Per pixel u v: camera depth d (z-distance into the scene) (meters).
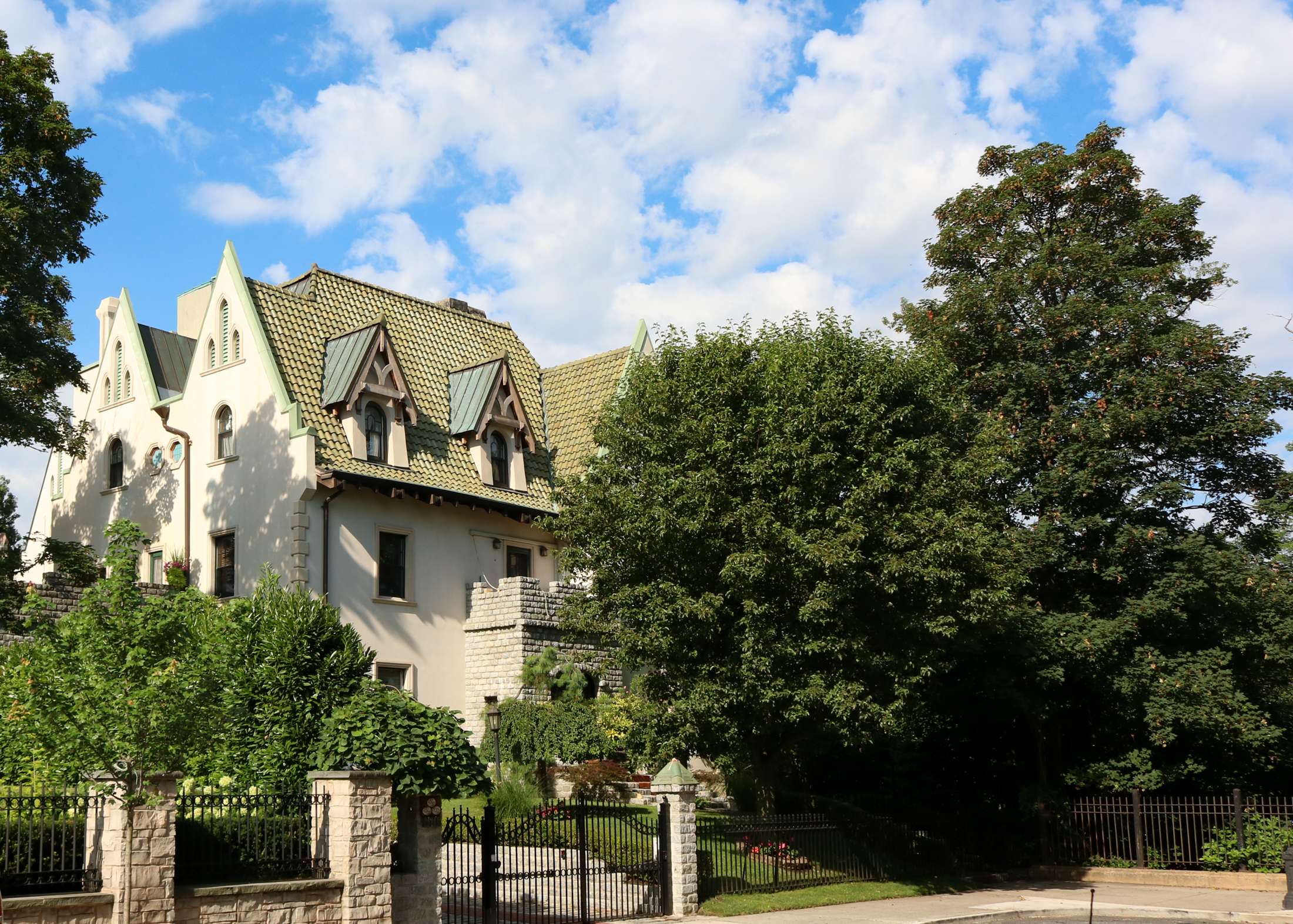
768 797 25.94
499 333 41.69
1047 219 34.75
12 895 13.46
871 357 25.44
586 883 20.09
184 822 15.05
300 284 36.06
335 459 30.86
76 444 28.33
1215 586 29.52
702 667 23.89
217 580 31.75
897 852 27.73
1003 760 35.16
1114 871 29.81
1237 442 31.47
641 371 26.33
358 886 15.61
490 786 17.66
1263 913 22.31
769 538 23.09
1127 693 29.17
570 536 26.36
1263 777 32.28
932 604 23.55
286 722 17.88
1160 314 31.19
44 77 27.30
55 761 13.73
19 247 25.78
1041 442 31.64
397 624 31.88
